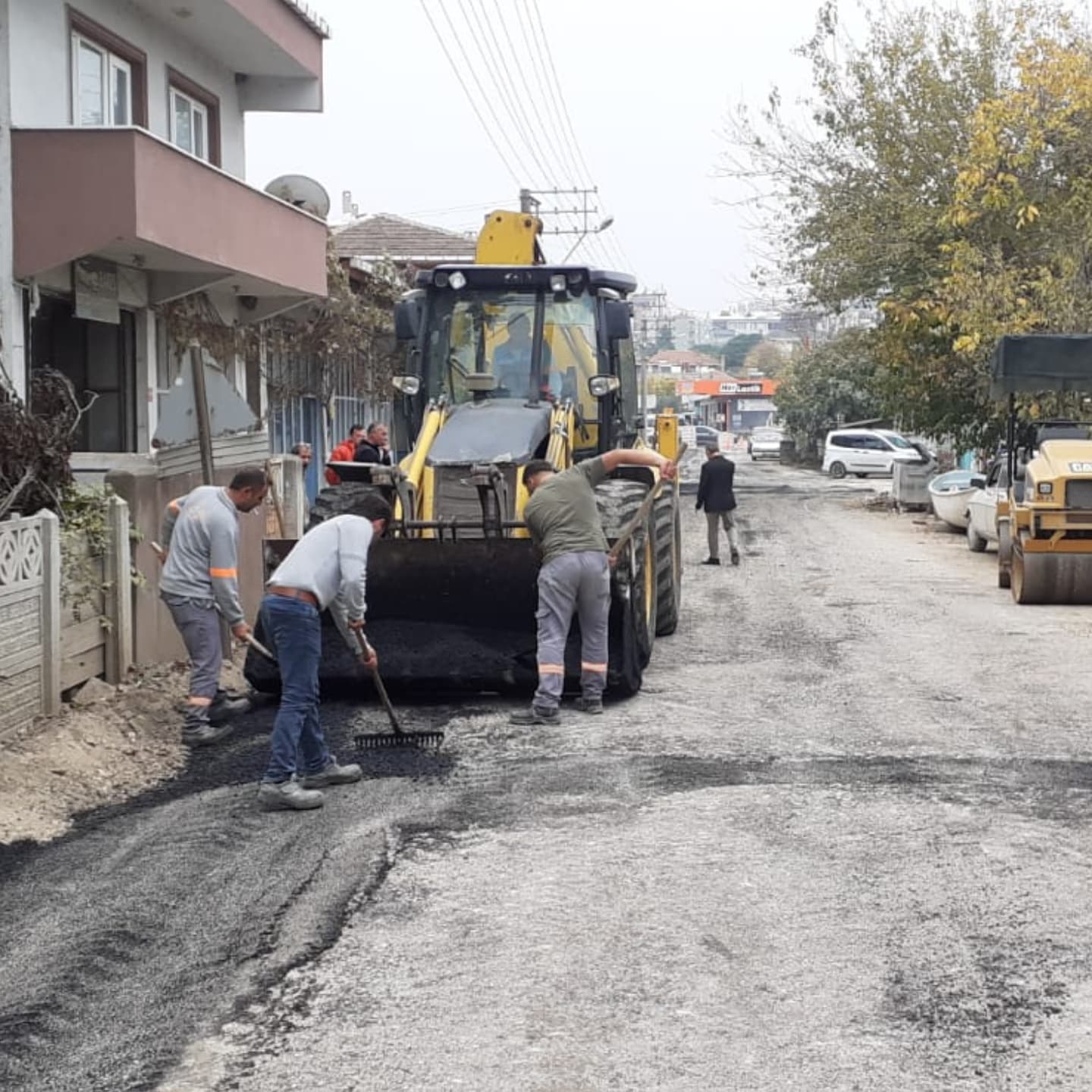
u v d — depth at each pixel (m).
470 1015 4.93
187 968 5.39
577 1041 4.71
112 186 12.79
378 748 8.73
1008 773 8.04
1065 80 25.33
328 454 23.89
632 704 9.98
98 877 6.47
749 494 38.59
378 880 6.33
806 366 62.59
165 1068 4.57
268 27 17.36
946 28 29.36
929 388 29.59
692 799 7.52
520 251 13.95
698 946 5.52
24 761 8.07
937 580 18.19
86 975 5.32
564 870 6.41
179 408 10.73
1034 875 6.29
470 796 7.65
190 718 9.09
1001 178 25.36
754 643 12.81
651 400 95.88
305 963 5.41
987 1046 4.65
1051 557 15.34
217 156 18.67
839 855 6.57
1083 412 22.61
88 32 14.60
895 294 29.30
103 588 9.97
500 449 10.70
